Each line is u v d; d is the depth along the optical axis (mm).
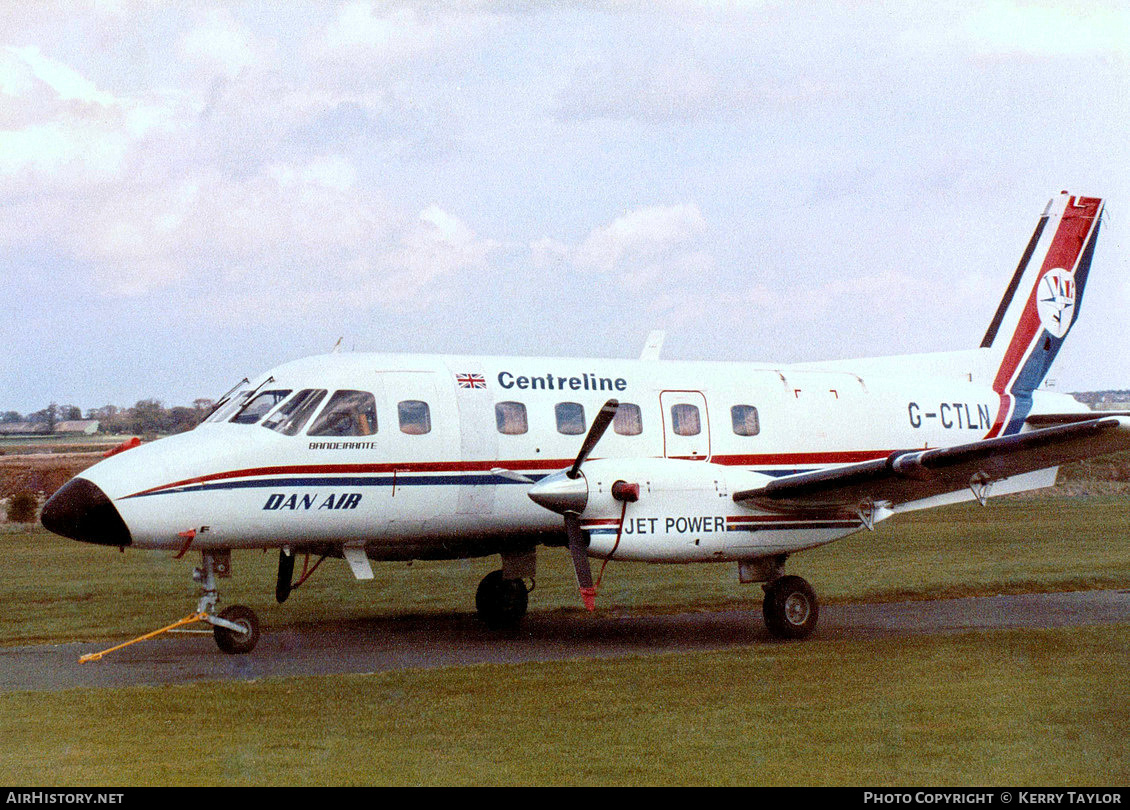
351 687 10469
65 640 13867
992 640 13273
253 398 13273
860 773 7766
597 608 16875
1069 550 23797
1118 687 10523
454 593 18828
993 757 8133
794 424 15984
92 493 11914
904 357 17891
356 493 13117
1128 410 19328
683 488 13273
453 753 8219
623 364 15391
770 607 13805
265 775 7641
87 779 7543
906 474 12914
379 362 13766
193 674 11336
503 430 14031
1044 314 18953
